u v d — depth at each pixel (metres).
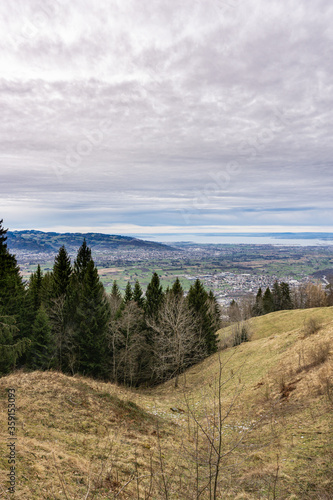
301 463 9.34
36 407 11.94
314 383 16.09
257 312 64.12
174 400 19.84
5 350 20.78
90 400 14.09
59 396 13.57
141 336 34.81
